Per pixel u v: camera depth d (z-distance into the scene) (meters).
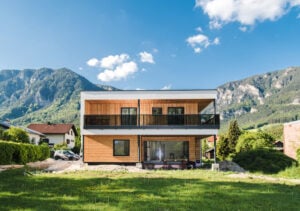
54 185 11.98
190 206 8.26
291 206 8.55
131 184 12.20
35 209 7.82
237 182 13.19
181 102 25.44
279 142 55.91
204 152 63.03
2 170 19.06
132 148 24.92
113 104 26.12
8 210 7.75
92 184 12.23
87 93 23.69
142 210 7.75
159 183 12.51
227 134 58.50
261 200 9.26
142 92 23.41
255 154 26.59
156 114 24.86
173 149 25.38
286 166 23.25
